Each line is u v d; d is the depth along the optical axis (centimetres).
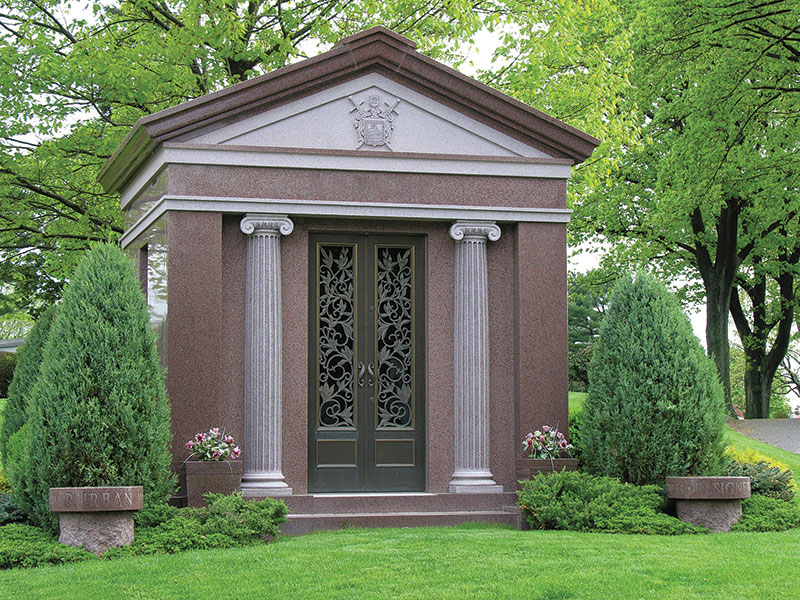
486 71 1908
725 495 952
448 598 670
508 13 1805
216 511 907
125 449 882
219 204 1047
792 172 2367
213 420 1023
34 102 1689
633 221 2945
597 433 1040
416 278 1124
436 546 845
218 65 1791
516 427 1110
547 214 1127
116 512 834
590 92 1795
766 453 1872
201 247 1038
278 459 1047
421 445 1110
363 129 1095
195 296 1031
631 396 1021
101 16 1722
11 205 1817
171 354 1020
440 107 1116
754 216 2819
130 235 1263
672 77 2362
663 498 988
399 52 1094
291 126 1080
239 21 1647
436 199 1104
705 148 2267
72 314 905
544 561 778
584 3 1783
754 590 689
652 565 761
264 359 1049
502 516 1047
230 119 1062
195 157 1045
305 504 1031
